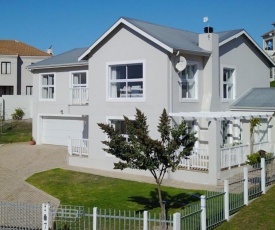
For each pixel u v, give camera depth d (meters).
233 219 15.23
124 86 25.58
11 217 16.39
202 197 13.89
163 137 15.63
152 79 24.00
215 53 26.03
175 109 23.92
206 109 25.67
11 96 48.50
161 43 23.16
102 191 20.73
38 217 16.38
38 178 24.17
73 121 34.28
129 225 13.59
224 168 22.03
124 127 25.58
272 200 16.66
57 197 20.19
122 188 21.09
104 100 26.22
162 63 23.59
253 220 14.94
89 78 26.98
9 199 20.36
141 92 24.80
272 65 33.28
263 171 17.81
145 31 23.84
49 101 35.16
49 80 35.53
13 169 26.81
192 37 28.70
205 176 21.59
